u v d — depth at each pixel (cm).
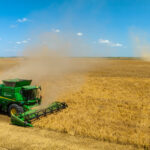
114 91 1930
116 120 1041
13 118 1033
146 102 1443
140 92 1867
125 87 2178
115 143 804
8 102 1202
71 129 922
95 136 847
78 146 770
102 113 1162
